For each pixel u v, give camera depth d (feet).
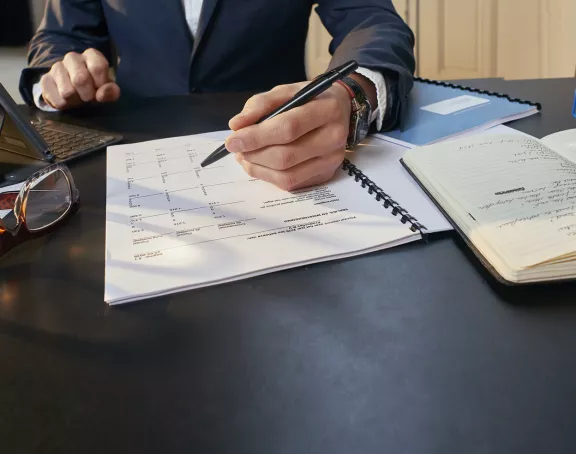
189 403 0.97
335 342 1.09
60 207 1.64
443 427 0.89
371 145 2.05
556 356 1.03
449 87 2.73
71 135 2.34
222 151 1.83
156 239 1.47
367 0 3.06
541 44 5.50
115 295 1.25
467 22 5.92
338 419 0.92
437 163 1.71
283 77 3.52
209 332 1.14
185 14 3.22
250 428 0.91
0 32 4.56
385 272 1.31
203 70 3.24
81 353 1.10
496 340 1.08
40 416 0.95
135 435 0.91
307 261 1.34
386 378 1.00
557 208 1.38
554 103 2.50
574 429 0.88
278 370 1.03
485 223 1.36
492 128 2.19
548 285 1.23
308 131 1.67
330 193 1.66
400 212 1.51
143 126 2.48
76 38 3.41
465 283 1.26
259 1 3.19
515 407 0.92
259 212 1.57
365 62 2.18
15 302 1.27
